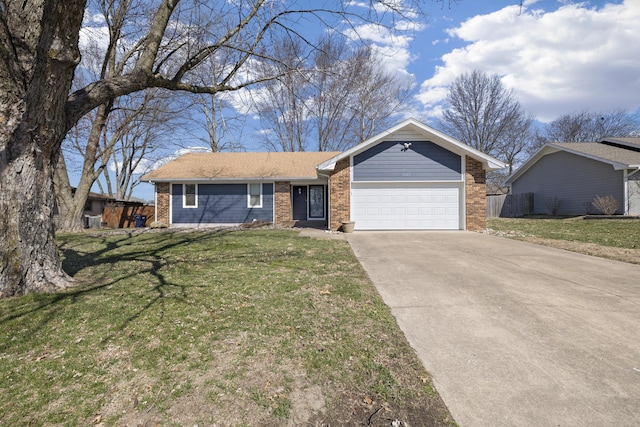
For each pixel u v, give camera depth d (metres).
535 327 3.86
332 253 8.37
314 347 3.33
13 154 4.66
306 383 2.76
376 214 13.65
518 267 6.83
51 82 4.50
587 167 19.08
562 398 2.57
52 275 5.14
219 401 2.52
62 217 14.81
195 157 19.92
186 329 3.69
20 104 4.53
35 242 4.95
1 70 4.30
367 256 8.01
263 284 5.44
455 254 8.28
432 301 4.75
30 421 2.30
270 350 3.26
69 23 4.29
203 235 12.16
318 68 7.03
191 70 7.31
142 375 2.84
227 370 2.92
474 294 5.07
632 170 16.58
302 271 6.38
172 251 8.63
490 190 36.25
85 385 2.70
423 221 13.57
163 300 4.59
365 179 13.54
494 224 16.62
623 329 3.79
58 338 3.47
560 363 3.07
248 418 2.35
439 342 3.49
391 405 2.51
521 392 2.65
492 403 2.52
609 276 6.09
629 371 2.93
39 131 4.73
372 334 3.64
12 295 4.72
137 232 13.55
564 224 15.32
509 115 33.94
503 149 35.62
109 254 8.22
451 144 13.09
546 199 22.58
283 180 17.06
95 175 15.62
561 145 20.75
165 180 16.64
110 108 15.70
